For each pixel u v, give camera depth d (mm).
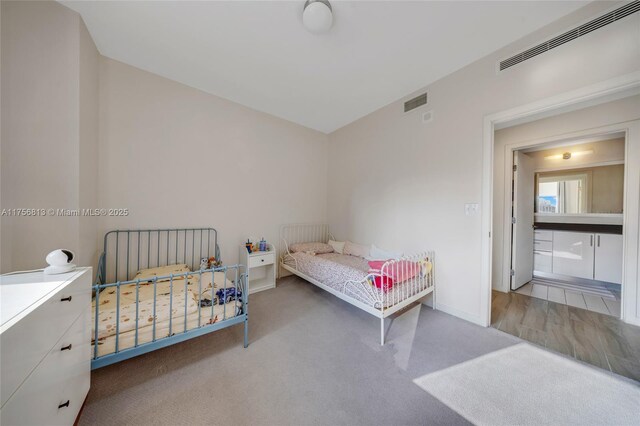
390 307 1886
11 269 1442
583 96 1565
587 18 1540
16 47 1443
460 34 1804
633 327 2020
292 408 1217
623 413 1181
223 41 1893
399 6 1539
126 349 1323
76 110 1606
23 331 710
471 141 2150
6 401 641
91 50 1838
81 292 1106
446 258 2361
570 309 2418
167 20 1678
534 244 3701
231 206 2953
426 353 1688
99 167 2057
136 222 2279
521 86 1840
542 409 1208
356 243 3457
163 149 2428
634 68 1395
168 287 1956
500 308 2453
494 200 3033
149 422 1122
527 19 1660
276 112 3254
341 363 1580
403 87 2576
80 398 1106
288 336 1923
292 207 3617
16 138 1446
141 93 2283
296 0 1506
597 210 3545
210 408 1209
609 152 3162
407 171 2740
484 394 1308
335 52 2014
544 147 2799
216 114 2797
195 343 1805
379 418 1162
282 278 3496
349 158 3627
